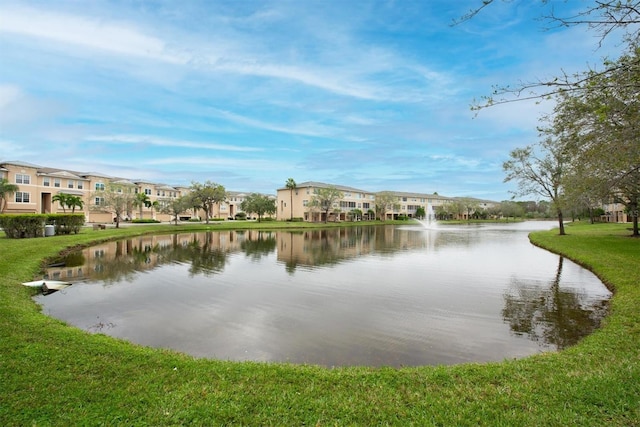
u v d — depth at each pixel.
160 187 68.06
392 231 42.44
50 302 8.93
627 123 5.96
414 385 4.10
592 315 7.96
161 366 4.55
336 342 6.39
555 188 26.77
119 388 3.88
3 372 4.15
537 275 12.94
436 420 3.33
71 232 24.84
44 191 45.41
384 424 3.28
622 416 3.29
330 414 3.44
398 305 8.86
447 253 19.91
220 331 6.94
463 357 5.74
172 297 9.56
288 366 4.75
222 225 45.88
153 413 3.41
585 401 3.59
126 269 13.89
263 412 3.46
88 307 8.52
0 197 37.62
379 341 6.44
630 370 4.21
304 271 13.79
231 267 14.59
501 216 109.56
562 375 4.23
